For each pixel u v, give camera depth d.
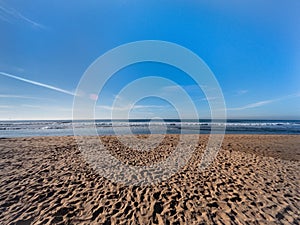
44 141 9.89
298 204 3.25
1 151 7.12
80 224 2.65
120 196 3.52
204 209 3.08
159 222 2.73
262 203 3.28
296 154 7.27
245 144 9.59
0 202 3.17
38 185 3.91
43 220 2.71
